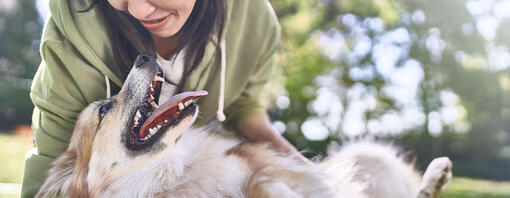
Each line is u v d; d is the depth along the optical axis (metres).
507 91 8.44
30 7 10.11
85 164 1.32
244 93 1.51
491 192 4.34
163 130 1.32
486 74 7.37
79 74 1.28
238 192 1.31
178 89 1.36
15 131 5.71
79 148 1.32
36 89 1.32
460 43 6.80
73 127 1.34
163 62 1.34
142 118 1.32
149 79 1.29
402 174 1.51
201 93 1.26
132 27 1.29
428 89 6.80
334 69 6.06
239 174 1.33
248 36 1.42
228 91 1.45
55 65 1.26
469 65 7.11
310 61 5.50
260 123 1.50
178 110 1.31
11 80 6.71
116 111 1.31
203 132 1.39
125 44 1.30
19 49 9.87
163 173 1.32
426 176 1.41
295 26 5.38
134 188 1.33
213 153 1.35
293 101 5.90
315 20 5.62
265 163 1.35
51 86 1.28
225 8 1.32
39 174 1.35
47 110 1.31
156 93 1.32
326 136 6.07
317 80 5.88
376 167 1.49
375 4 5.93
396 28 6.49
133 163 1.33
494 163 8.14
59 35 1.28
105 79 1.31
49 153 1.35
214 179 1.31
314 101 5.87
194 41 1.32
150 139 1.32
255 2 1.41
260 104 1.54
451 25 6.68
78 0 1.27
